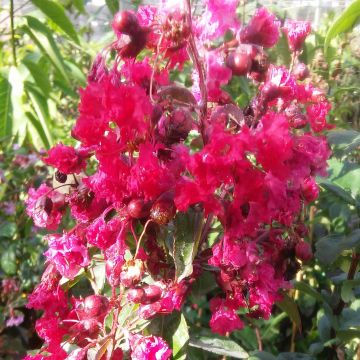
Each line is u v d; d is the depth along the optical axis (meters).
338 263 0.35
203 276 0.25
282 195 0.19
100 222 0.21
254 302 0.23
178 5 0.20
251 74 0.22
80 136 0.19
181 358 0.22
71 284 0.26
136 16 0.21
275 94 0.22
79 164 0.22
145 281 0.24
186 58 0.23
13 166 0.53
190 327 0.28
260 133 0.18
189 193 0.19
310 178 0.23
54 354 0.24
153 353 0.20
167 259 0.23
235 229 0.20
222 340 0.24
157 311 0.21
